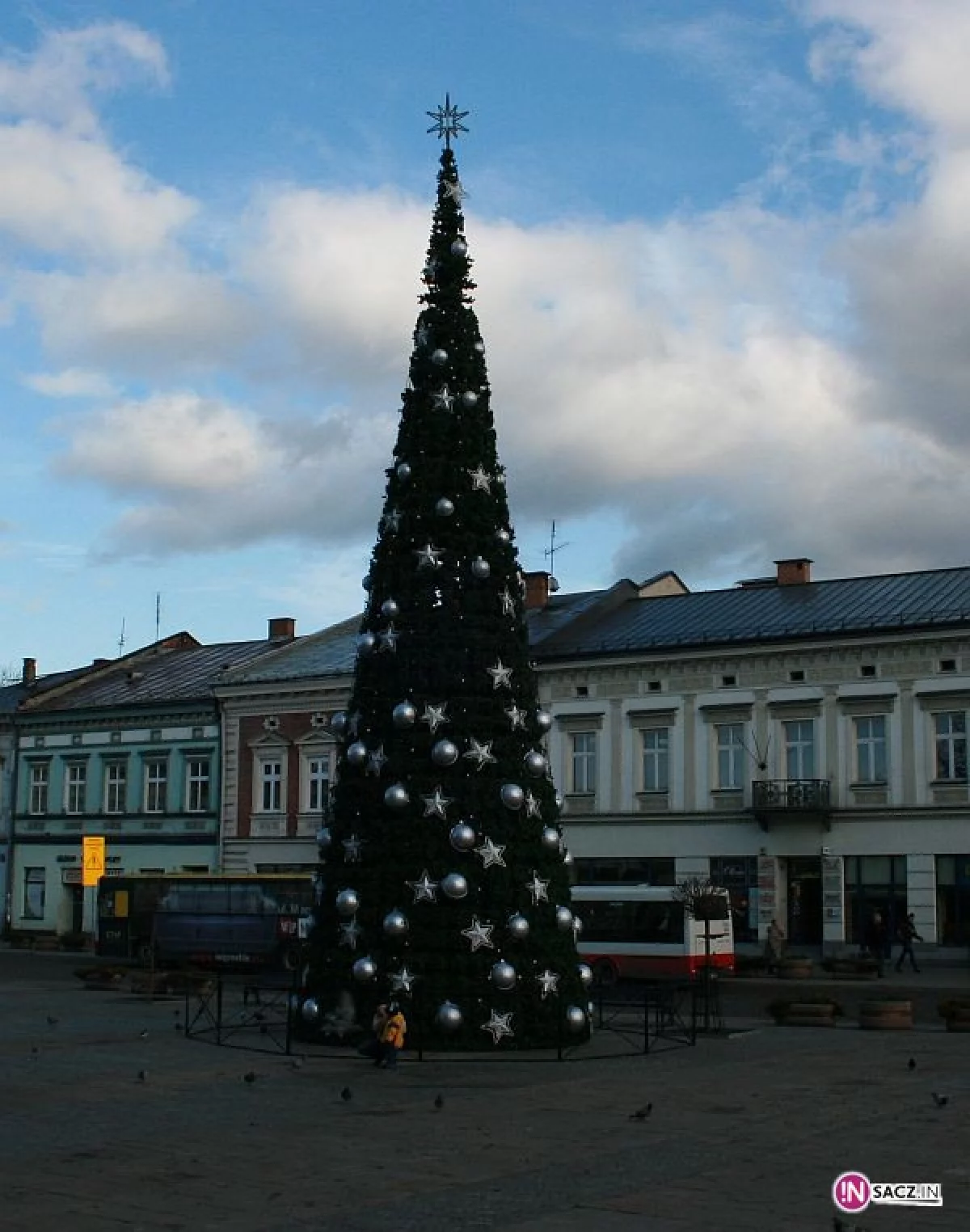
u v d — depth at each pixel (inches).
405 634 928.9
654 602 2256.4
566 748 2095.2
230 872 2363.4
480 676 925.2
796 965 1676.9
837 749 1886.1
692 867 1975.9
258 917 1915.6
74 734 2628.0
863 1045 962.1
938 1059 880.9
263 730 2373.3
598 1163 548.7
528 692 946.1
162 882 1998.0
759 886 1921.8
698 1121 644.7
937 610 1872.5
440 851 889.5
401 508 957.2
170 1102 705.6
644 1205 475.8
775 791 1899.6
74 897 2608.3
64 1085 763.4
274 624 2807.6
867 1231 438.9
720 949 1646.2
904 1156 559.5
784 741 1930.4
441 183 1012.5
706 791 1977.1
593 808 2060.8
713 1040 990.4
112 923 2037.4
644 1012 1013.2
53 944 2425.0
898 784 1841.8
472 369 981.2
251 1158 560.7
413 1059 849.5
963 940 1787.6
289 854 2313.0
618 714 2059.5
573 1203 480.4
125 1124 639.8
